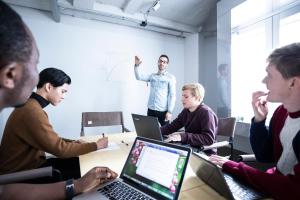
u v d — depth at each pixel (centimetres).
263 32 297
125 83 388
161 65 337
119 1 325
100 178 91
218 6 339
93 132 364
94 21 360
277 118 113
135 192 82
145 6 340
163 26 388
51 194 81
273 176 81
